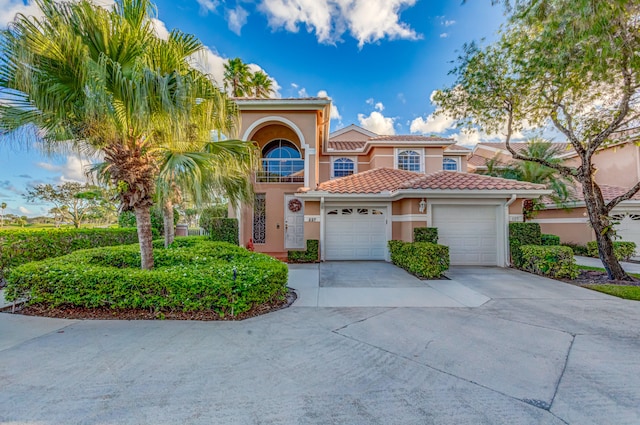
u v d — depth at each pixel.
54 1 5.11
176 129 5.76
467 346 4.27
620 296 6.98
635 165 16.38
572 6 6.21
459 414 2.78
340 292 7.42
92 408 2.82
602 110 8.86
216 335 4.61
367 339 4.52
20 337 4.48
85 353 3.96
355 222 12.95
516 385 3.27
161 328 4.88
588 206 9.05
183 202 7.89
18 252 8.97
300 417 2.73
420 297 6.96
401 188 10.76
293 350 4.11
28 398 2.96
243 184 8.92
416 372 3.54
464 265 11.37
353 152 19.22
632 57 6.71
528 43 8.16
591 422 2.68
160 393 3.07
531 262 9.91
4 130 5.83
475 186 10.75
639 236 14.35
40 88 5.29
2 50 4.95
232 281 5.46
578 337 4.59
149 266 6.76
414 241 10.84
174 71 5.91
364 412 2.80
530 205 14.71
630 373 3.52
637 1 5.97
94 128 5.91
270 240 14.85
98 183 6.71
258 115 14.20
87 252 7.67
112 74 5.53
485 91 9.41
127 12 5.95
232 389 3.16
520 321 5.34
